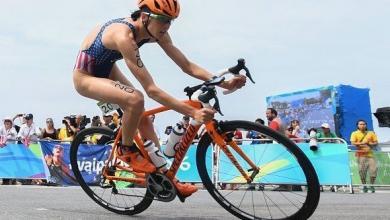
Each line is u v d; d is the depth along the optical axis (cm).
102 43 301
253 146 347
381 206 450
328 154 766
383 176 776
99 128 359
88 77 310
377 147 789
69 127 902
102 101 305
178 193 307
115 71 335
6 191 573
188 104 295
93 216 334
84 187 376
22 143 862
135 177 333
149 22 292
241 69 305
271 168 336
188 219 329
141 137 325
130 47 285
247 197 319
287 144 272
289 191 306
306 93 1205
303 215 279
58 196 509
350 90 1155
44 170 841
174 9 290
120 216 338
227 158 317
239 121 284
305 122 1197
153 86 285
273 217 294
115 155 337
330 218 350
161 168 307
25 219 319
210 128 291
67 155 830
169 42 325
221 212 370
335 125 1130
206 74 325
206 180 313
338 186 781
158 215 348
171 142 304
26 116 870
